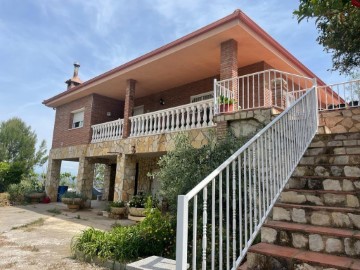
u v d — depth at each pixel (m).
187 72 11.38
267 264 2.86
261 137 3.53
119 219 10.57
